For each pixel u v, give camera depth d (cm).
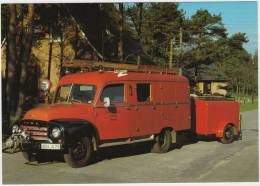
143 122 1339
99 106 1211
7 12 2419
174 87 1478
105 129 1220
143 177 1030
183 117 1512
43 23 2750
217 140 1770
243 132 2150
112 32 3275
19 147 1142
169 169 1138
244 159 1302
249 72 6788
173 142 1459
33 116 1134
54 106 1191
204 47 5612
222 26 5709
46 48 2869
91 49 2875
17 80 2503
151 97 1379
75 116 1158
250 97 6862
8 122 1870
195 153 1415
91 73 1284
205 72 6675
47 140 1110
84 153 1148
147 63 3806
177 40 5412
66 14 2773
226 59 6744
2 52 2764
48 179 991
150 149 1442
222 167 1172
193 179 1015
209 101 1667
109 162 1221
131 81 1310
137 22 3900
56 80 2845
